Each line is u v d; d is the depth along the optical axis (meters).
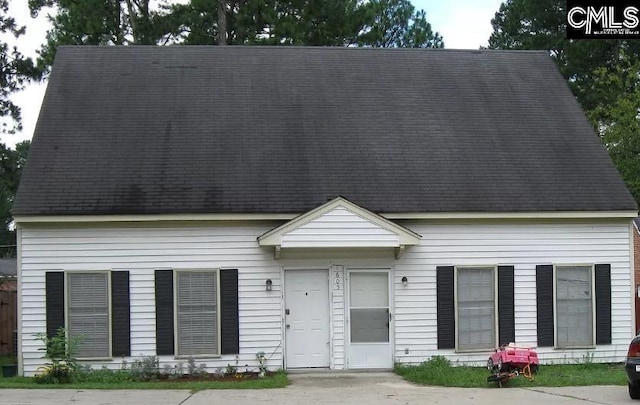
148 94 20.17
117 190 17.58
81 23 31.81
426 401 13.22
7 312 22.52
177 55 21.59
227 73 21.12
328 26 32.81
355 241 17.14
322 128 19.69
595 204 18.48
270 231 17.03
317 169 18.55
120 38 33.03
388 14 38.78
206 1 32.00
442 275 18.16
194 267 17.55
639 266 38.34
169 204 17.36
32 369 17.17
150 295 17.47
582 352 18.56
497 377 15.21
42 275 17.27
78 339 17.02
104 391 14.62
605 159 19.78
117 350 17.33
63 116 19.28
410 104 20.70
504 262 18.38
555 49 39.03
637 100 33.53
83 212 17.06
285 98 20.48
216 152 18.72
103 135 18.89
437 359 17.86
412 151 19.31
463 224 18.30
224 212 17.33
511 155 19.53
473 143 19.73
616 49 38.06
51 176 17.77
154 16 32.91
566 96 21.72
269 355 17.67
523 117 20.77
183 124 19.39
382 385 15.69
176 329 17.45
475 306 18.33
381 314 18.08
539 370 17.39
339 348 17.88
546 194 18.58
